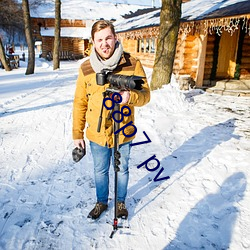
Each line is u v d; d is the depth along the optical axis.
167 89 6.88
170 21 6.69
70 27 32.31
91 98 1.93
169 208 2.49
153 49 13.66
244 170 3.24
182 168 3.30
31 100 7.23
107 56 1.75
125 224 2.26
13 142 4.14
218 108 6.65
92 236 2.12
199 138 4.40
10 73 15.75
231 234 2.15
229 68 10.51
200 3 11.78
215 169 3.27
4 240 2.05
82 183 2.93
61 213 2.40
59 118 5.48
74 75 14.02
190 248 2.01
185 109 6.36
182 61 9.56
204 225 2.26
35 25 31.72
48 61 28.39
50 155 3.69
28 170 3.23
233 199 2.63
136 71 1.86
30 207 2.48
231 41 10.11
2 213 2.39
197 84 9.53
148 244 2.04
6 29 33.69
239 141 4.27
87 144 4.16
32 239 2.07
